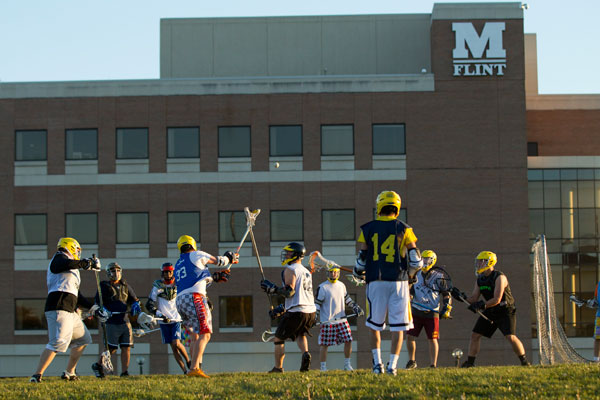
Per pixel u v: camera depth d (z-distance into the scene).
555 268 38.00
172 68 41.03
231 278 36.59
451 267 36.50
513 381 9.63
